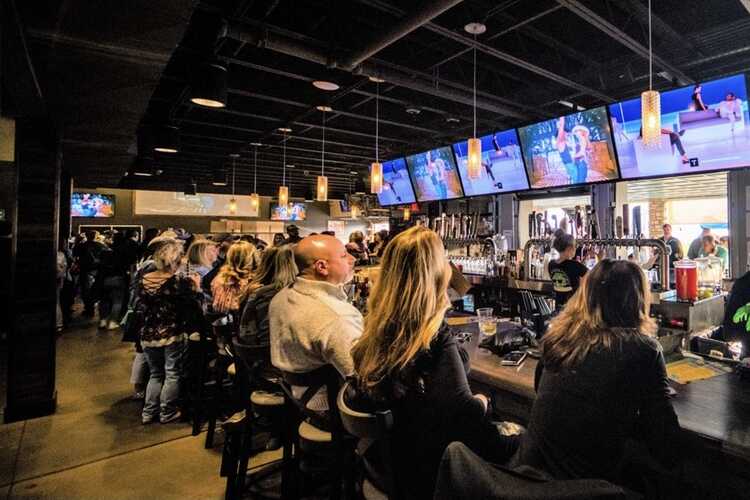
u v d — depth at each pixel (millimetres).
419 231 1306
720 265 2797
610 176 4426
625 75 4727
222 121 7070
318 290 1760
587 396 1218
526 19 3734
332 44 3961
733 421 1323
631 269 1338
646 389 1200
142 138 6344
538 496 749
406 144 8625
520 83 5781
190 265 4336
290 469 2150
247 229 15062
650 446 1215
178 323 3191
